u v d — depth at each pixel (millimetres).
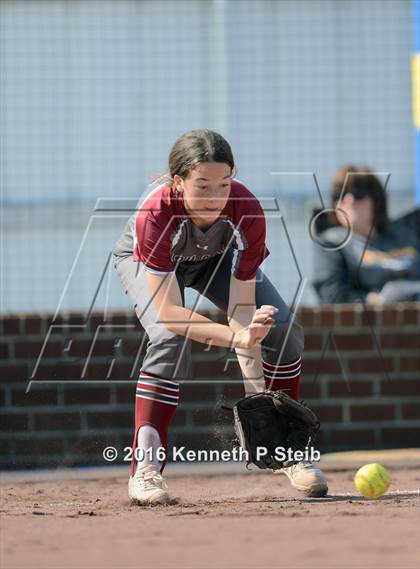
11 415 25625
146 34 29750
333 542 12148
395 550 11695
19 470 25000
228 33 29703
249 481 21094
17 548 12164
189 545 12141
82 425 25562
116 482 21547
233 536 12594
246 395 17141
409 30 29312
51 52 29266
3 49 29141
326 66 29406
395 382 26875
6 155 28766
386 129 29234
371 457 24828
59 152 29016
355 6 29391
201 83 29750
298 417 16141
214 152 14922
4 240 28266
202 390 24984
